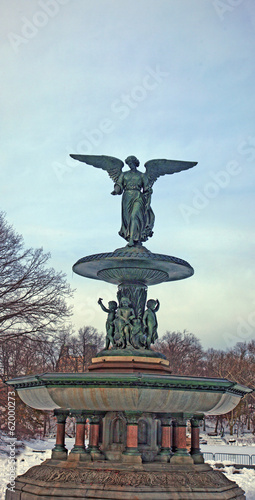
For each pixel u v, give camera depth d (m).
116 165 13.35
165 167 13.39
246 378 53.59
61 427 11.92
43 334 32.44
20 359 34.75
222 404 11.09
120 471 10.10
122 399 10.11
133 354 11.63
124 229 12.98
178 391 10.16
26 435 39.06
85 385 10.19
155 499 9.51
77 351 48.34
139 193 12.93
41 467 11.17
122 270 12.37
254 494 16.34
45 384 10.48
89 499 9.60
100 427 11.71
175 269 12.47
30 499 10.16
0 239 32.41
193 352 66.94
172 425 12.06
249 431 62.22
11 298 32.56
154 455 11.25
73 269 13.06
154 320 12.17
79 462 10.72
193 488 9.99
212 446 43.00
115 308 12.43
